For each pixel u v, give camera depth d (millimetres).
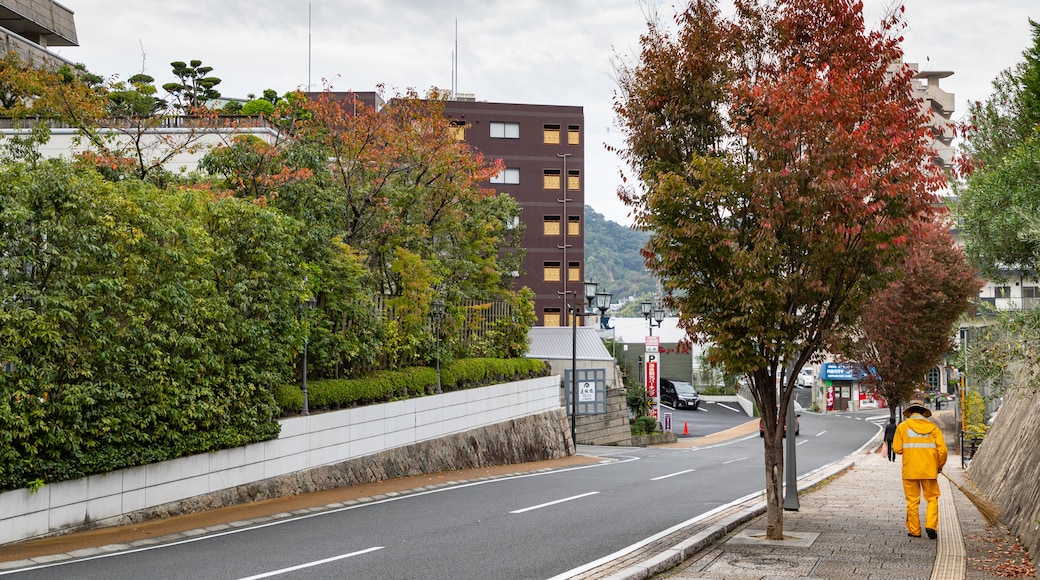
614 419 43344
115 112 23281
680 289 11562
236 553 10305
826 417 67625
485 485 19328
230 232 15555
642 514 13914
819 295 10812
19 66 22938
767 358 11047
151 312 12898
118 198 12062
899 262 10977
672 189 10828
